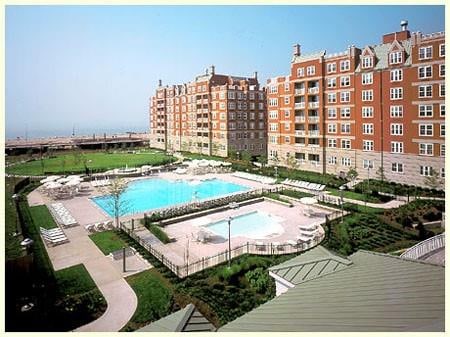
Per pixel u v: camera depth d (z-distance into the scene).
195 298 18.47
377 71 46.16
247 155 69.00
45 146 87.25
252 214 34.75
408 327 7.51
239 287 19.72
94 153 87.12
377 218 30.98
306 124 56.53
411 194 39.84
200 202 37.06
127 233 28.20
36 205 37.97
